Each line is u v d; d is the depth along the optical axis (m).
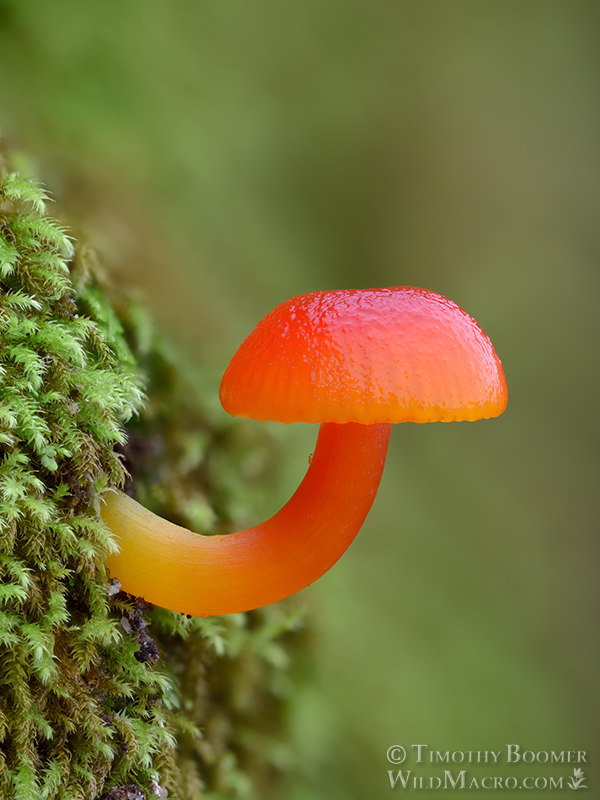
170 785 0.10
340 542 0.10
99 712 0.10
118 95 0.13
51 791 0.09
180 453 0.12
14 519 0.09
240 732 0.12
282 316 0.10
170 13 0.15
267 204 0.19
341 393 0.09
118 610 0.10
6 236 0.10
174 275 0.13
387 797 0.13
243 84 0.18
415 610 0.16
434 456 0.21
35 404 0.09
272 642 0.12
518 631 0.18
